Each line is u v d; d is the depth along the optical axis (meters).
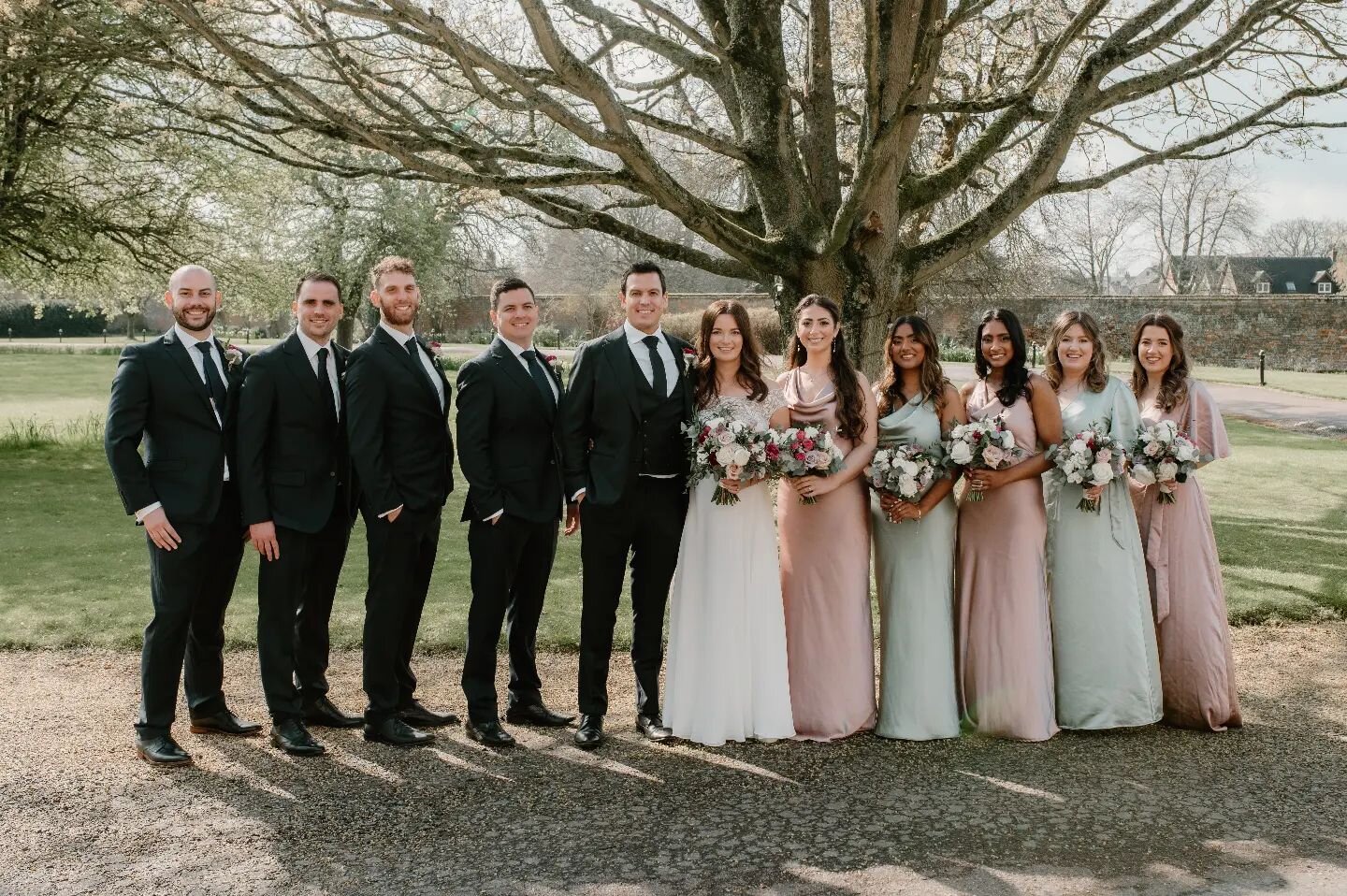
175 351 3.84
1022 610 4.03
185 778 3.57
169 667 3.76
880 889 2.76
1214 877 2.82
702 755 3.84
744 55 6.23
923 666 4.04
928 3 5.88
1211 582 4.13
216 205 14.71
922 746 3.95
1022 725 3.99
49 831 3.13
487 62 4.80
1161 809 3.30
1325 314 36.28
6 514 9.20
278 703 3.88
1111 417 4.18
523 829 3.16
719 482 3.92
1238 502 9.95
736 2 6.26
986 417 4.11
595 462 3.98
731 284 41.81
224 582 4.00
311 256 23.48
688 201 5.64
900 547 4.10
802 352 4.45
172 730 4.09
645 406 3.98
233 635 5.45
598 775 3.62
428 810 3.31
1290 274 65.12
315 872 2.88
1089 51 7.65
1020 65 8.05
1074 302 37.34
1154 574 4.18
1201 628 4.08
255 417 3.82
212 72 6.29
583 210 5.97
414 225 23.25
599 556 3.98
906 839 3.08
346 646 5.32
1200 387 4.32
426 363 4.06
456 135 5.71
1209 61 6.80
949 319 23.25
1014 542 4.05
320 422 3.97
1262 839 3.07
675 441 4.03
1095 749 3.88
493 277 33.12
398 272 3.98
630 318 4.06
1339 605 6.04
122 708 4.35
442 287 25.55
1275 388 26.11
